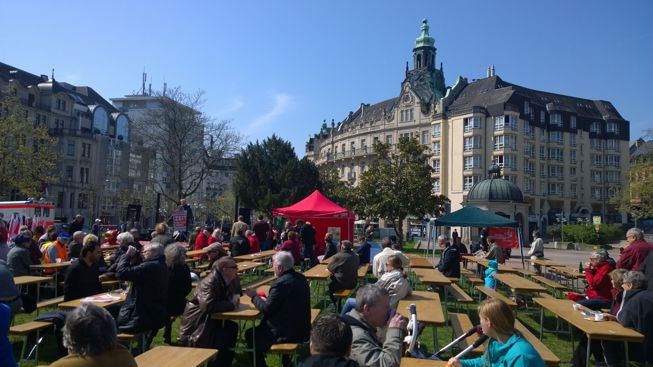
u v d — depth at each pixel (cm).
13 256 1002
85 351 312
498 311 397
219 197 7250
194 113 4003
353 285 1041
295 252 1706
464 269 1708
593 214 8112
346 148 9425
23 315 974
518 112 6988
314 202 2345
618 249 4778
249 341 673
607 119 8481
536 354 381
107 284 1009
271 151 5144
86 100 7681
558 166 7781
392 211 4056
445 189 7381
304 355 750
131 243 1013
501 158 6906
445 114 7488
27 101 6425
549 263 1820
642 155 5056
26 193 3812
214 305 616
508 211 3488
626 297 647
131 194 5953
